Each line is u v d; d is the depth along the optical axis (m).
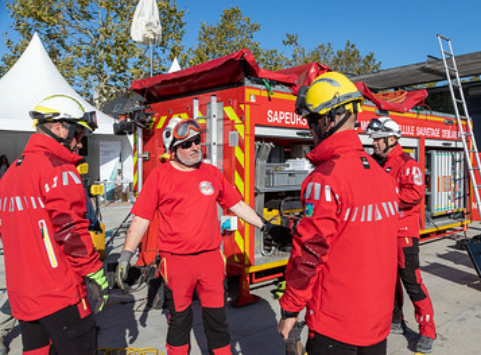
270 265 4.14
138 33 6.27
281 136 4.19
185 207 2.38
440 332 3.48
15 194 1.89
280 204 4.48
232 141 3.96
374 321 1.56
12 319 3.04
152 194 2.40
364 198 1.55
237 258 4.03
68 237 1.83
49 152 1.94
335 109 1.66
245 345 3.21
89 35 20.84
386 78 7.11
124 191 13.96
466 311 3.95
